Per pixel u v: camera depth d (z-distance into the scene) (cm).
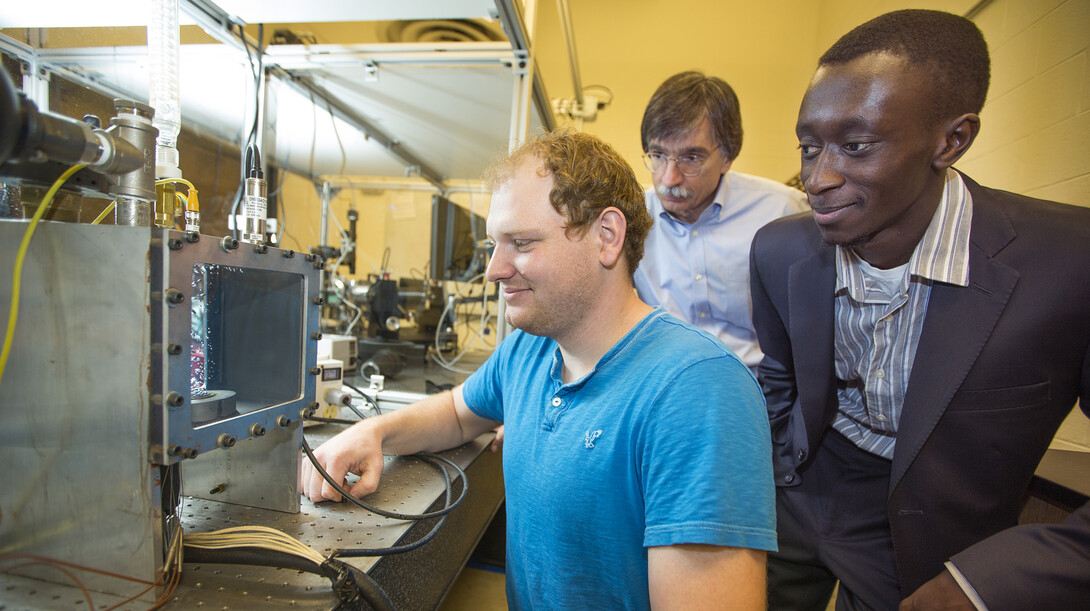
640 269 140
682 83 111
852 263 76
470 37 154
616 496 52
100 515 46
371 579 49
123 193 47
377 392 133
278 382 62
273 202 156
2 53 96
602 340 58
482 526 95
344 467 67
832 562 94
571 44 231
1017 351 63
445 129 180
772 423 105
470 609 114
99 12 96
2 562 48
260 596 47
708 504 44
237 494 65
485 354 224
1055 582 52
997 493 69
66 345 45
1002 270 63
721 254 126
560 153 55
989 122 161
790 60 337
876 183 58
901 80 54
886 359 77
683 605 44
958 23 56
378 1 108
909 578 75
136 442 44
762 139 339
